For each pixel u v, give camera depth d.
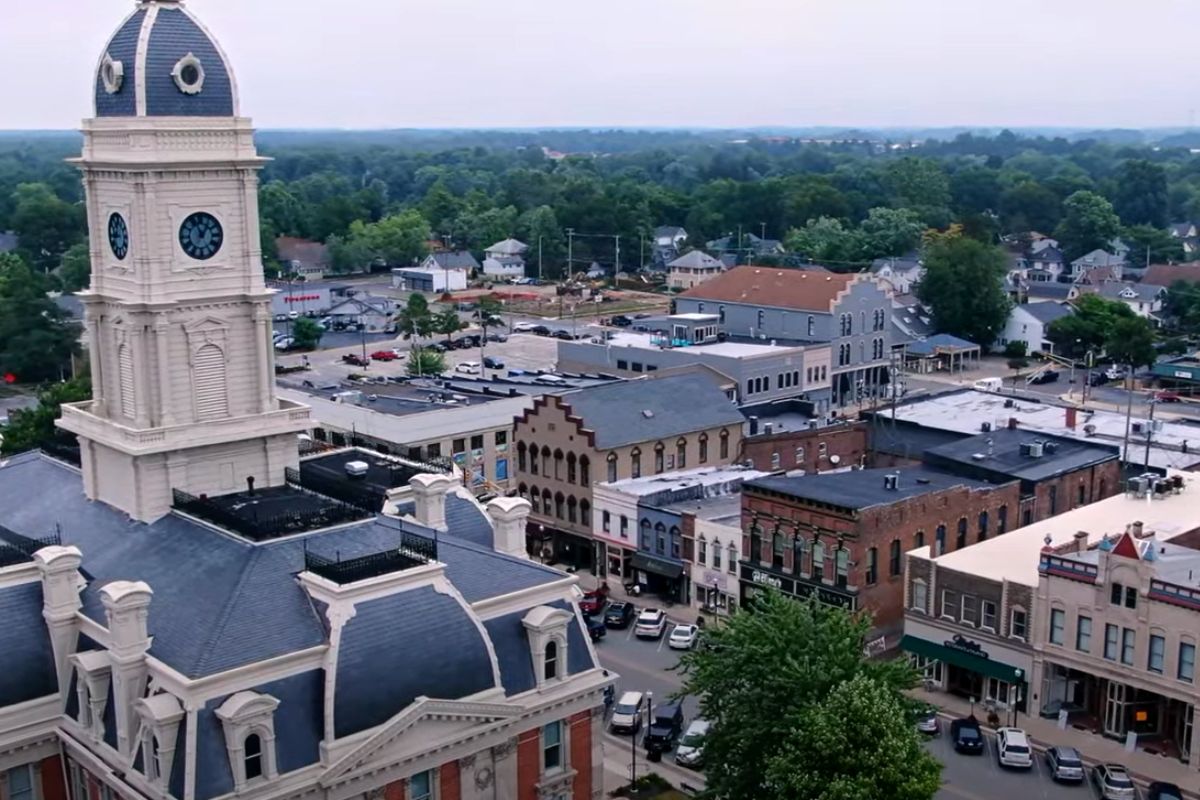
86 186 56.06
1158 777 65.44
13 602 50.09
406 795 47.09
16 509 61.69
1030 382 170.88
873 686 50.91
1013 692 73.94
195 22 54.44
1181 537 78.75
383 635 46.88
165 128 53.22
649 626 85.00
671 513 92.56
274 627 46.22
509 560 54.94
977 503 87.62
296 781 44.12
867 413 123.31
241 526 51.31
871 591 81.00
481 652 49.09
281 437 58.41
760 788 52.47
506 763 50.16
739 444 110.06
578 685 52.78
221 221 55.50
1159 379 169.62
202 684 42.97
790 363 139.88
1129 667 68.69
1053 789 64.44
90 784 48.94
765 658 54.44
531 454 104.69
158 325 53.94
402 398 121.12
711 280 168.88
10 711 48.50
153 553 52.59
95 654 47.59
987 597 75.00
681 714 70.50
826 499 81.56
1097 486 98.25
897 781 48.03
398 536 53.12
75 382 109.06
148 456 54.41
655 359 139.25
